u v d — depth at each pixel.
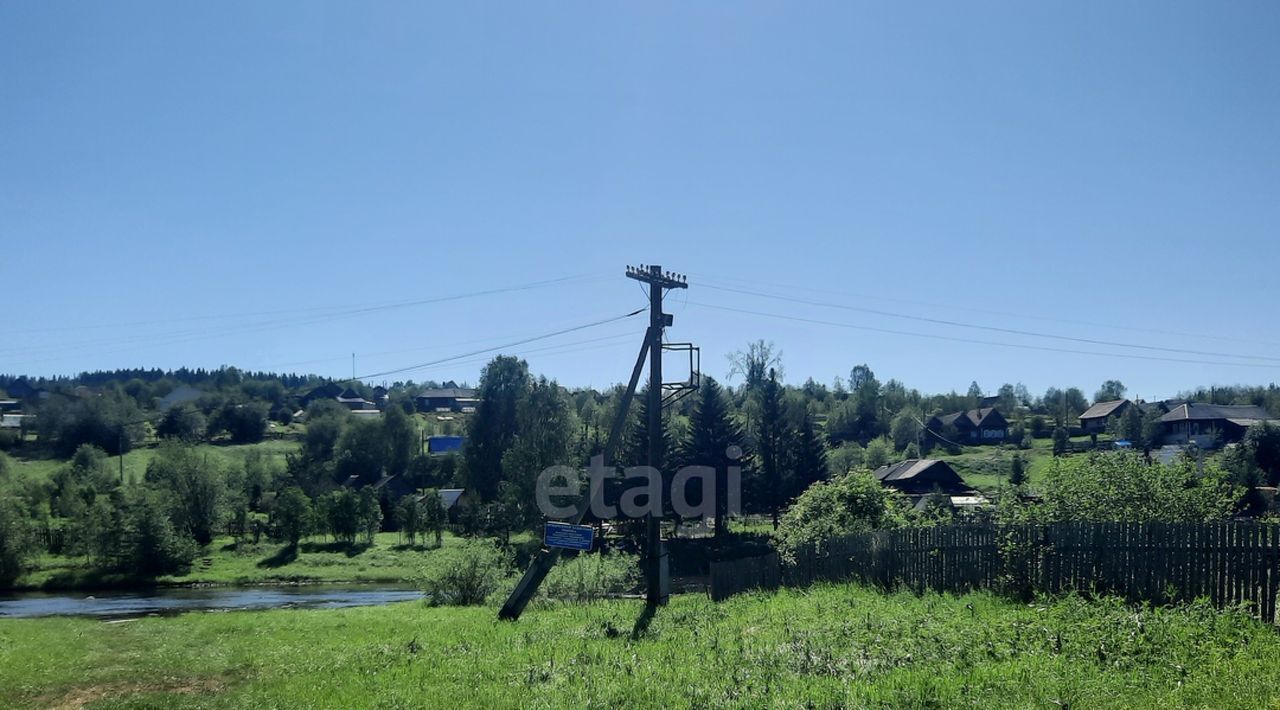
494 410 83.44
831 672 12.02
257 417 126.75
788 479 70.38
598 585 30.84
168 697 13.55
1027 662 11.28
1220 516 19.77
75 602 51.97
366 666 15.41
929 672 11.28
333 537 83.94
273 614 32.12
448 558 34.41
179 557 67.75
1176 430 82.62
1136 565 14.94
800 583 24.33
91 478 85.88
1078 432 104.25
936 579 18.94
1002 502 23.25
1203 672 10.44
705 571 58.47
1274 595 13.05
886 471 83.81
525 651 15.94
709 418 68.31
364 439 107.38
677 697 11.39
